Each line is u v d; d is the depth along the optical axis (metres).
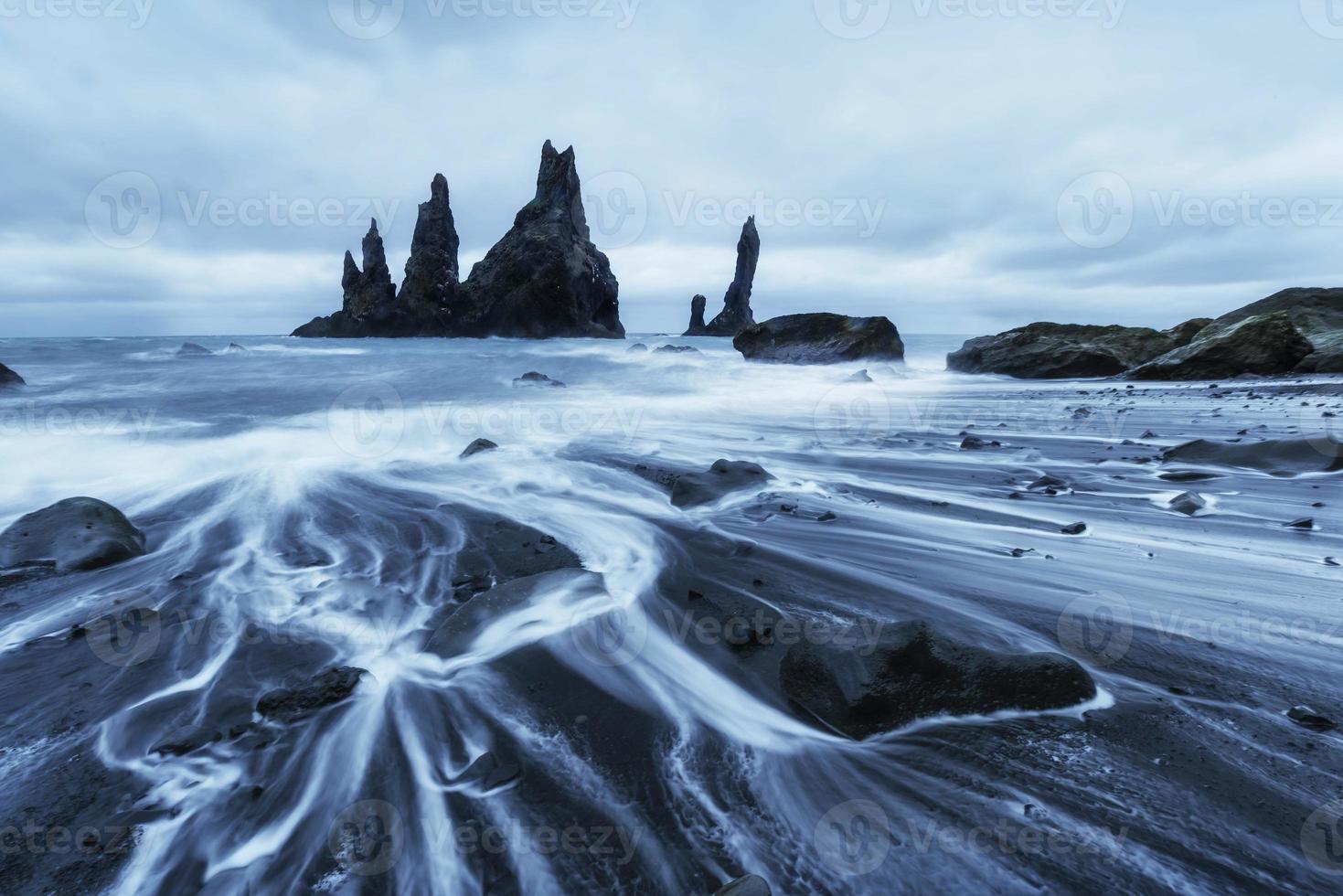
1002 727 2.34
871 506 5.58
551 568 4.31
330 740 2.46
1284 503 5.01
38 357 27.67
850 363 24.28
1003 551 4.29
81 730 2.54
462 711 2.63
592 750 2.37
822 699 2.55
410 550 4.71
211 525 5.40
